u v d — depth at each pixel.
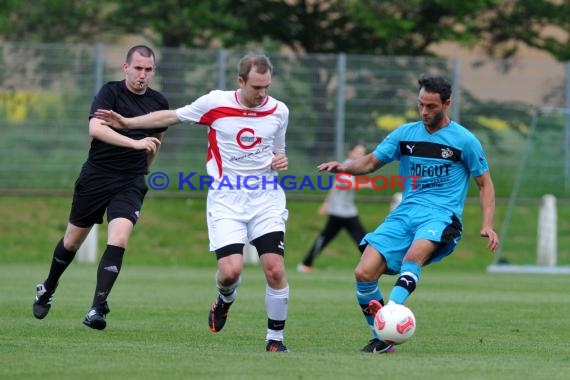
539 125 73.38
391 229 24.97
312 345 25.92
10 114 71.06
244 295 40.56
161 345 24.98
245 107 24.22
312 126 72.38
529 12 89.50
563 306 37.41
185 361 21.62
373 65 72.75
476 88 74.62
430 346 25.95
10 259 63.84
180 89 71.38
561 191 72.75
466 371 20.80
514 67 74.81
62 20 91.00
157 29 88.12
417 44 88.94
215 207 24.42
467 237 71.50
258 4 87.06
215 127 24.41
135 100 27.84
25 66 70.88
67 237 28.50
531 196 73.00
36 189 71.81
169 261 65.44
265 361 21.80
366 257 24.83
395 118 72.94
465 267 66.50
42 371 20.08
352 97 72.56
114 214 27.38
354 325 30.61
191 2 86.50
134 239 68.44
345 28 88.44
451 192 24.94
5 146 71.25
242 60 24.03
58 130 71.50
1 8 89.56
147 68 27.42
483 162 24.97
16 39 91.06
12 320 30.20
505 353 24.61
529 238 70.31
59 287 42.19
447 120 25.03
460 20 86.62
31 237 67.56
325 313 34.06
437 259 24.88
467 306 37.22
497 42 91.56
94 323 26.14
